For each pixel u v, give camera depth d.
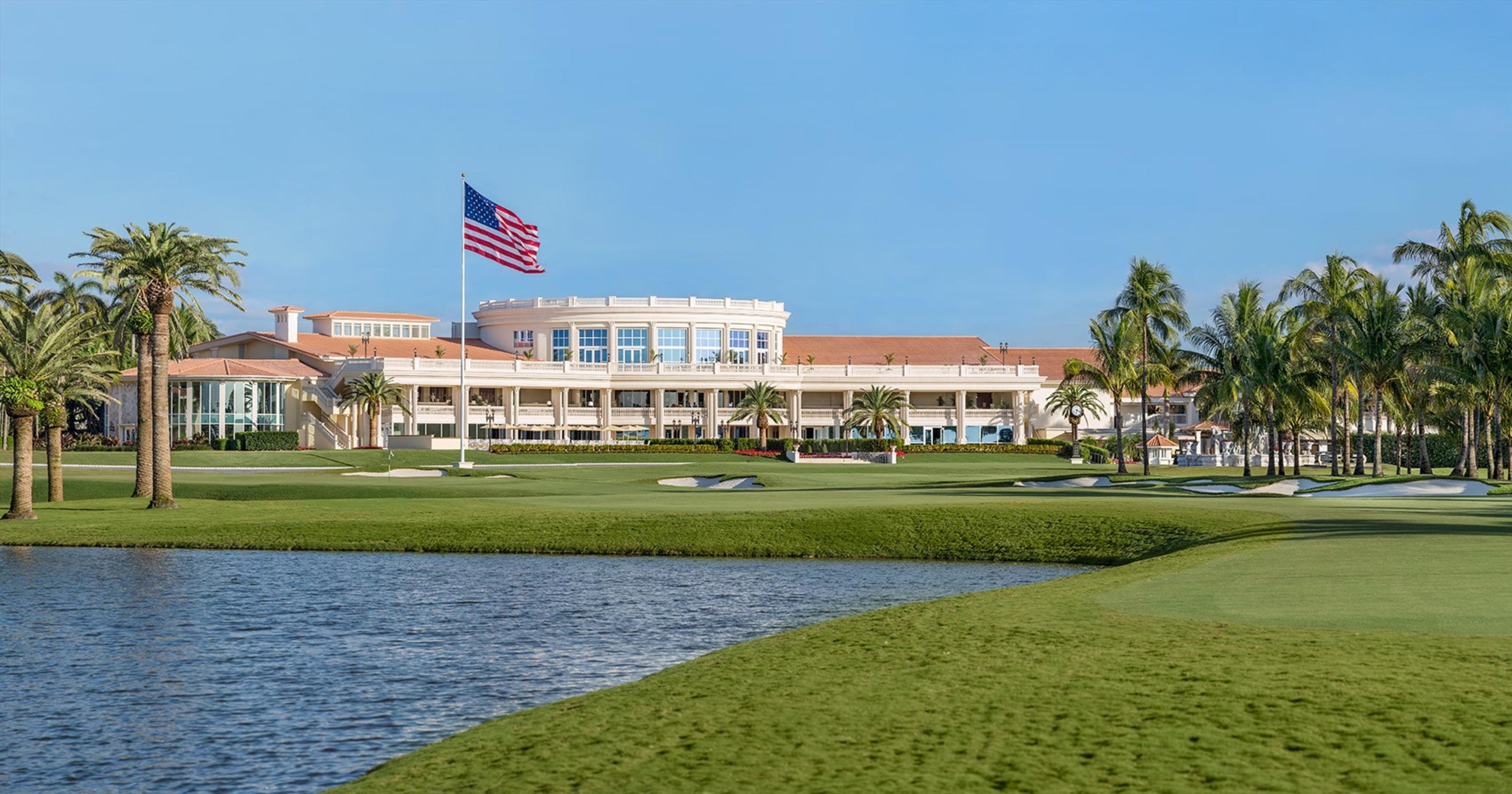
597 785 12.99
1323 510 44.62
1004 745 13.12
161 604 31.31
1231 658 16.05
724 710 15.78
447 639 26.44
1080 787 11.70
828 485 74.94
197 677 22.72
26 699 21.12
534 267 86.81
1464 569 24.25
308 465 95.06
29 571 37.91
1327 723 12.98
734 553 41.34
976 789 11.85
